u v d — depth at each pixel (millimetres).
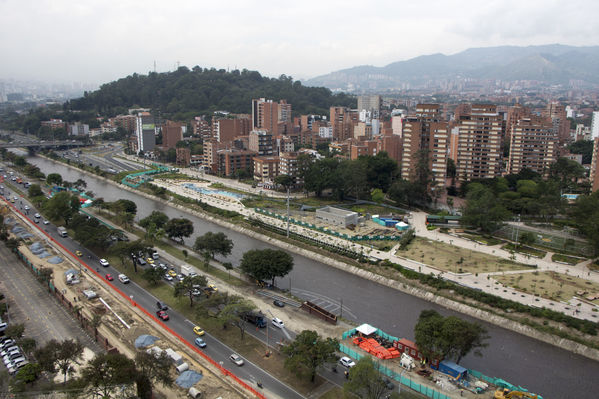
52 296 174625
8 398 110688
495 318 161000
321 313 158000
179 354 132625
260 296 174250
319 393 117125
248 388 117188
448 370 123250
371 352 133875
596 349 140250
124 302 168750
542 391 123562
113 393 109375
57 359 119375
